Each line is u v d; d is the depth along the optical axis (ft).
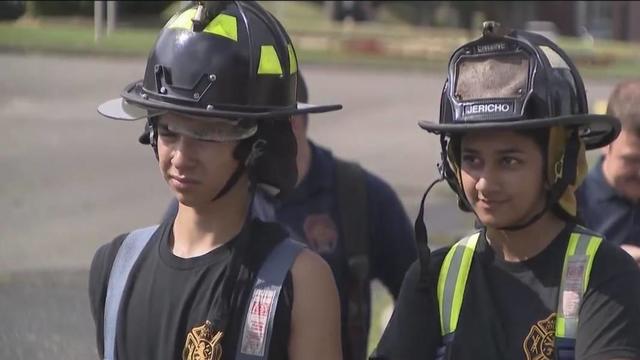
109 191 143.43
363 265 44.55
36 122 211.00
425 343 31.17
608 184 46.78
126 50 365.20
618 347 28.37
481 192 29.71
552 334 29.40
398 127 230.89
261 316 29.25
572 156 30.14
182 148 29.91
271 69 30.25
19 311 85.76
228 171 30.22
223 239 30.58
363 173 45.65
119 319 30.96
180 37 29.99
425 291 31.35
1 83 274.57
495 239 30.89
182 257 30.68
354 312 44.45
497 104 28.94
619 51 499.51
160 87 29.96
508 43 29.53
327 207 44.60
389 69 379.14
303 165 44.47
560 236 30.30
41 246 110.42
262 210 44.11
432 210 133.90
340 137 214.48
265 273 29.63
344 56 416.05
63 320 83.82
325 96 289.53
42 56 342.03
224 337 29.27
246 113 29.60
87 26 467.52
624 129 45.60
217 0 29.99
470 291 30.81
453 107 29.55
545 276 29.96
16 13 488.85
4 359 75.46
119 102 32.07
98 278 32.19
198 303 29.84
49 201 135.54
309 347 29.37
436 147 203.00
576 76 30.22
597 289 29.14
